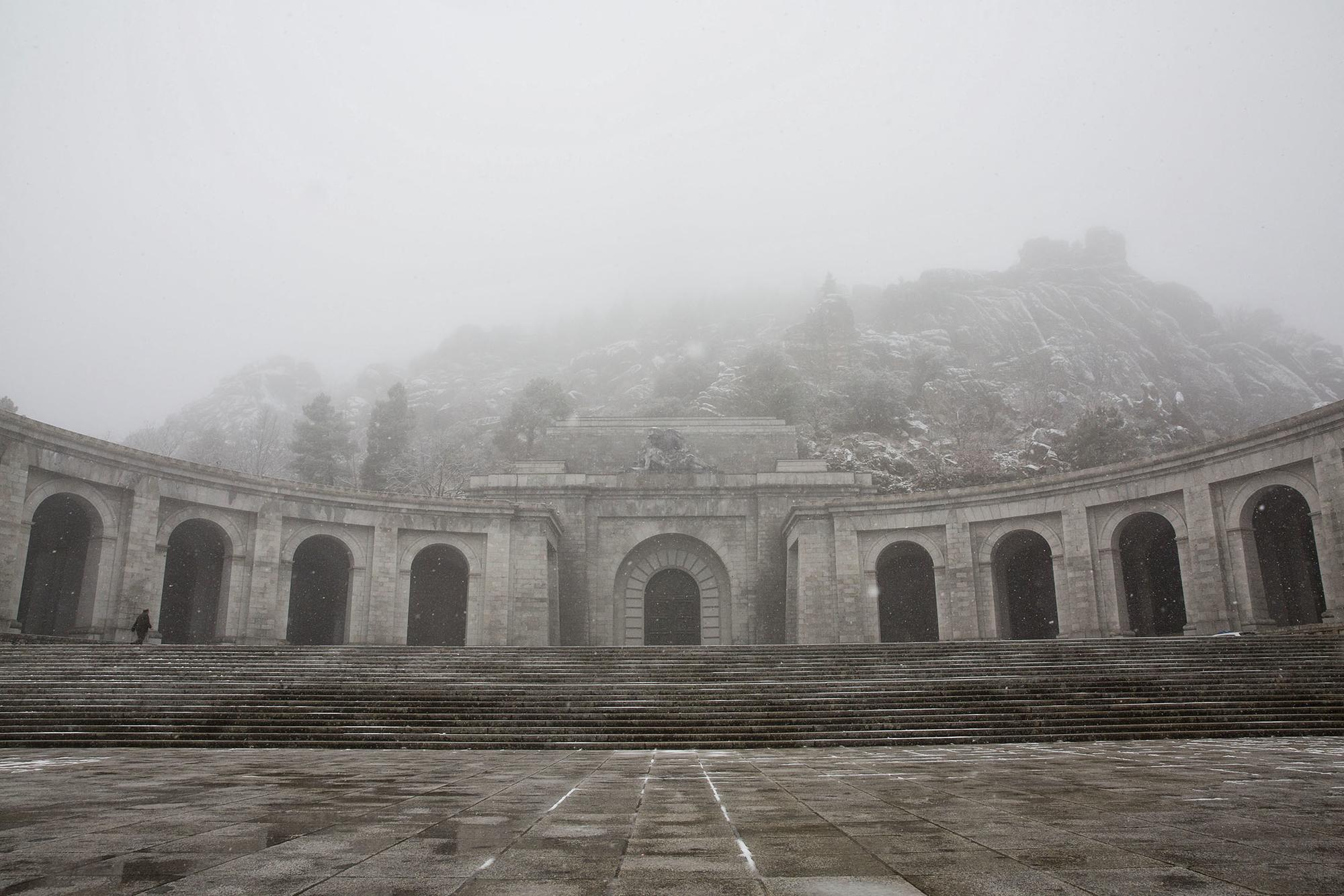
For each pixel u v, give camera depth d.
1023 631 48.09
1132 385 121.50
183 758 14.22
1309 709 19.02
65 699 19.69
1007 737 17.53
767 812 7.75
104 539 32.72
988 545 40.69
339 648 25.73
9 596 29.25
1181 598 43.03
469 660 24.94
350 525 40.59
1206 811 7.59
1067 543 38.38
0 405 59.38
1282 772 10.95
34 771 11.85
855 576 42.28
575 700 19.95
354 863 5.40
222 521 37.16
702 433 52.25
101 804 8.34
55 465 31.09
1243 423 115.25
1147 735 17.67
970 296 142.75
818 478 48.28
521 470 49.09
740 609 47.19
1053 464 64.62
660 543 48.69
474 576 42.44
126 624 32.81
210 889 4.70
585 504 48.19
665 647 26.06
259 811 7.82
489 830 6.76
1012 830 6.63
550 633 44.38
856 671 23.05
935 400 85.38
